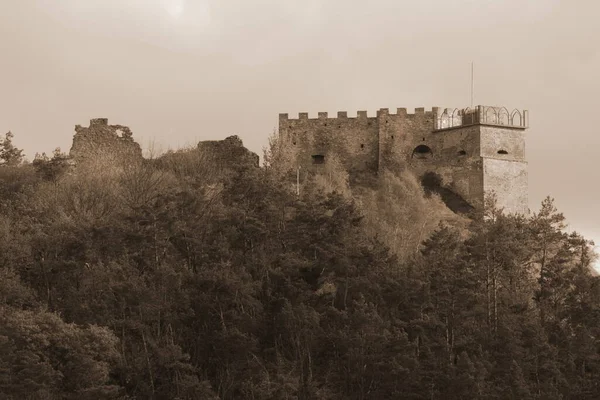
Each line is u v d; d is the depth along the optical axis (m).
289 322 103.88
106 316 102.62
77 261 111.44
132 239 111.75
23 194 129.38
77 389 93.00
